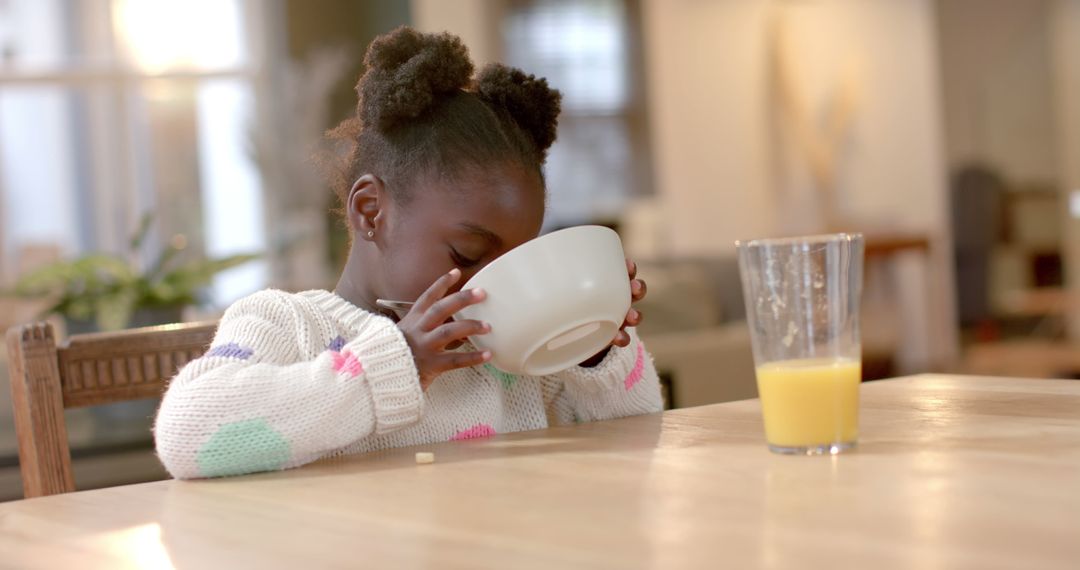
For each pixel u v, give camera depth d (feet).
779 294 2.55
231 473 2.95
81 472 6.66
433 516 2.20
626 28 24.49
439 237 3.60
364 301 3.84
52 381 3.81
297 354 3.49
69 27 22.74
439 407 3.74
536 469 2.61
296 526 2.22
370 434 3.34
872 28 24.38
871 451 2.53
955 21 24.94
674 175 24.31
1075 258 24.22
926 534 1.82
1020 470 2.25
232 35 23.26
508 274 3.08
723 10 24.56
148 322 7.77
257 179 22.59
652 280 12.20
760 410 3.42
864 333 23.48
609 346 3.84
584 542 1.91
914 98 24.35
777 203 24.48
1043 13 24.38
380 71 3.74
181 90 22.90
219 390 2.99
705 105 24.48
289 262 18.98
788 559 1.73
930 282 24.17
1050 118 24.43
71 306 7.74
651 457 2.66
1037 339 24.43
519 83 3.94
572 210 24.04
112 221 22.76
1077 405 3.11
